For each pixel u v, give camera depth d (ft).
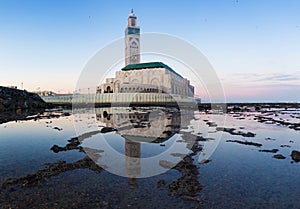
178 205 23.75
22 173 33.58
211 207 23.39
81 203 24.02
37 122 100.73
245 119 122.83
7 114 140.97
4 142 57.57
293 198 25.71
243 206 23.66
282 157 43.60
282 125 95.25
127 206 23.41
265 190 27.94
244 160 41.78
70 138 63.00
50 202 24.23
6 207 23.03
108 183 29.78
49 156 43.57
